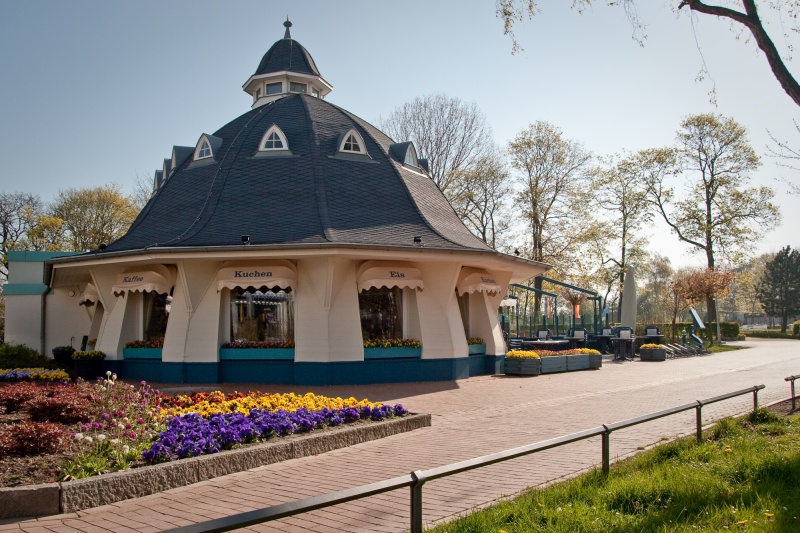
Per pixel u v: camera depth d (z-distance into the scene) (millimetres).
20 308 27312
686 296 43062
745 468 7820
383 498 7371
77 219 53562
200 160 24125
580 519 5953
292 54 28938
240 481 8086
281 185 21688
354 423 11141
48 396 11516
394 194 22641
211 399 12500
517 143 45688
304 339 19328
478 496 7246
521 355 22797
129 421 9344
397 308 21031
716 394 17125
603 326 44844
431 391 17938
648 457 8523
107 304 22469
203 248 18266
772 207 47688
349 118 25422
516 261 22531
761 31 12828
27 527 6227
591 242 46125
